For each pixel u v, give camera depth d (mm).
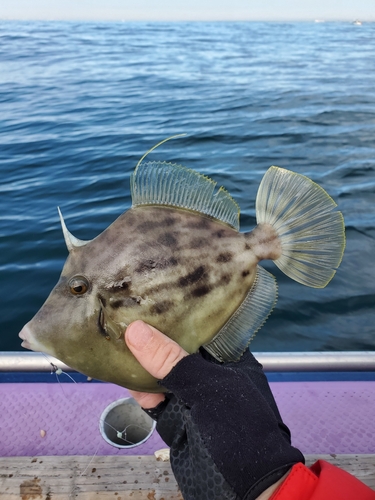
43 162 1575
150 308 269
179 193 291
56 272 960
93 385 496
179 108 2502
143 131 1974
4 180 1428
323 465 229
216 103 2668
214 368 265
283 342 794
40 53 5168
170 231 281
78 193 1313
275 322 839
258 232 318
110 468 378
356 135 2004
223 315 301
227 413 247
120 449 421
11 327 812
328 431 444
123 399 464
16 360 499
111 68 4090
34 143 1799
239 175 1450
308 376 525
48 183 1390
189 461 282
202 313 289
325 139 1931
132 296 265
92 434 438
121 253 267
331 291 915
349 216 1202
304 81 3611
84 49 5797
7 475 371
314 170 1547
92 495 356
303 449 425
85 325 262
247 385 263
